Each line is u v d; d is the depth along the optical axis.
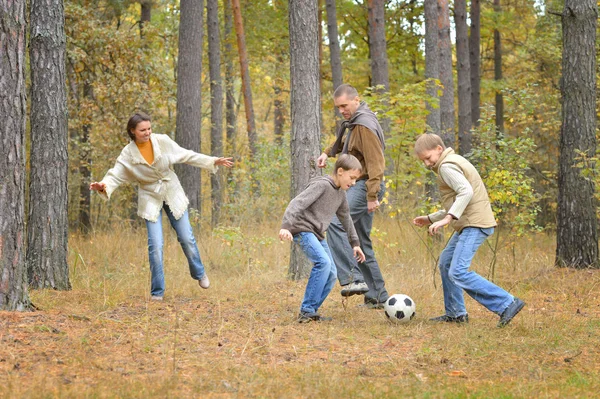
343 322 6.04
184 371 4.31
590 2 10.01
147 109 15.99
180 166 13.45
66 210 7.65
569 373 4.50
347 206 6.19
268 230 13.02
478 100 19.02
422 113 10.77
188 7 13.06
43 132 7.51
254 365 4.48
